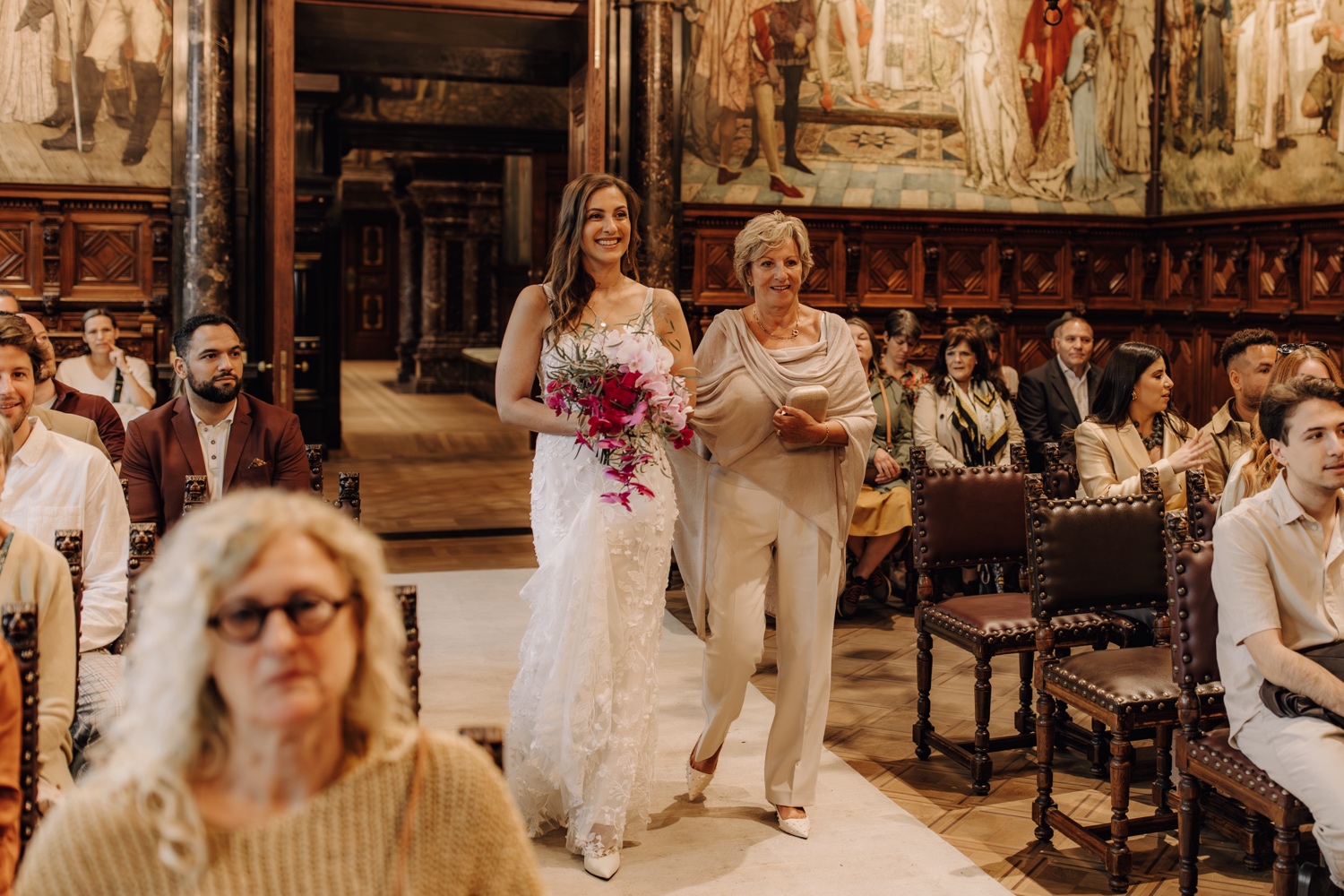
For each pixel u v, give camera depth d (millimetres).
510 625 6375
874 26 9047
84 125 7902
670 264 8555
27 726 2303
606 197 3756
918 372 7387
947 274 9500
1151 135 9742
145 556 3039
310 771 1396
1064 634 4480
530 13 8406
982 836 3971
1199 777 3336
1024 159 9500
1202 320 9445
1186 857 3393
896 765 4609
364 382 22797
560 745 3637
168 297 8086
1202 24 9219
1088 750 4574
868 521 6711
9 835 2205
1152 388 5082
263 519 1335
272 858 1354
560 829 3916
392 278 28625
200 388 4207
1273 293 8867
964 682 5660
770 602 4031
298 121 13031
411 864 1420
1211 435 4816
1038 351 9750
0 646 2252
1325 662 3076
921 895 3484
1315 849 3693
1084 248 9703
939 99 9258
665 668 5723
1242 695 3174
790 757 3895
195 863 1316
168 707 1309
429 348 20844
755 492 3832
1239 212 9000
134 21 7906
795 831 3869
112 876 1318
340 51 10508
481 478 11656
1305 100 8453
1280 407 3154
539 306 3818
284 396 7516
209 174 7758
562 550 3668
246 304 8039
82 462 3467
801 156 8992
